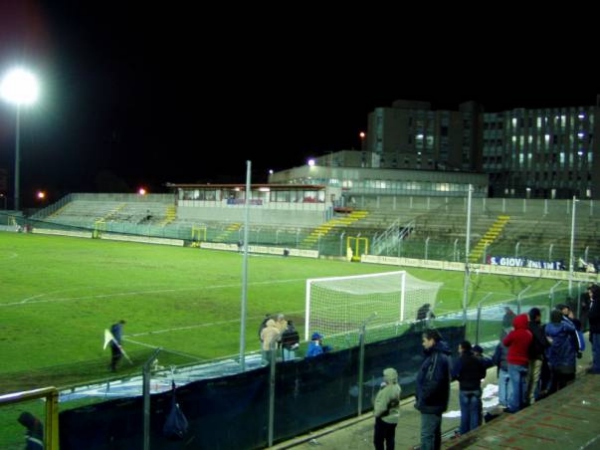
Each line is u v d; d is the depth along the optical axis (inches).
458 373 389.4
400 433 408.8
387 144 4421.8
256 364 478.3
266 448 369.7
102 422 286.0
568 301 765.9
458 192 3307.1
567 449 248.5
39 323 839.1
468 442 265.1
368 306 968.9
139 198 3208.7
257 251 2289.6
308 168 3125.0
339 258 2089.1
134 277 1391.5
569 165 4328.3
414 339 497.7
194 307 1011.3
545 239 1903.3
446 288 1391.5
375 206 2464.3
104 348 650.2
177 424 311.4
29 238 2583.7
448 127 4527.6
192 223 2785.4
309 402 399.2
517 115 4525.1
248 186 559.8
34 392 234.2
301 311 986.7
